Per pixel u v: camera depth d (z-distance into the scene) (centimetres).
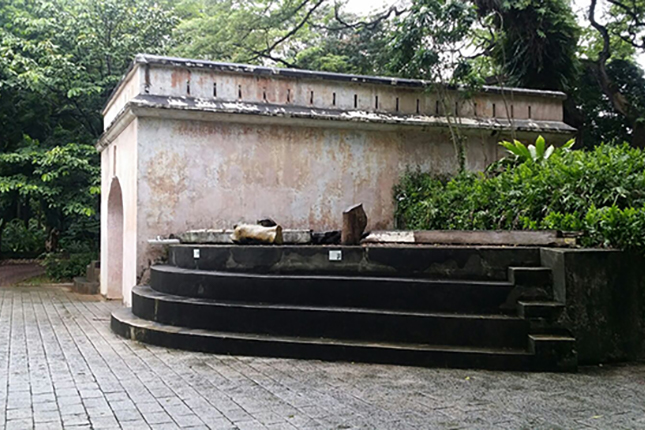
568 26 1492
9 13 1684
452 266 585
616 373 509
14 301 1127
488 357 524
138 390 466
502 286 555
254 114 957
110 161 1174
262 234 714
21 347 652
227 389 467
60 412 408
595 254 554
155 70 927
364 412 402
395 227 1071
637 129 1778
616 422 379
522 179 792
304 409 411
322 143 1031
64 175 1541
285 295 629
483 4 1463
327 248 631
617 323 555
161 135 925
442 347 545
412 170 1092
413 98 1096
